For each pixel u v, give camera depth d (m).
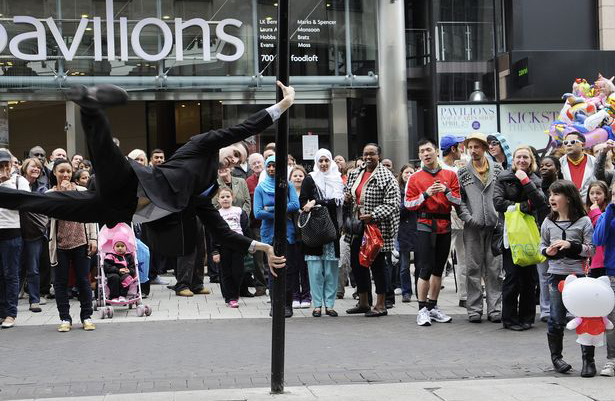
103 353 9.45
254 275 14.27
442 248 11.13
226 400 7.23
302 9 21.02
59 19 19.88
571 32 22.12
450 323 11.28
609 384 7.77
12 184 11.23
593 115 13.80
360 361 8.98
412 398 7.25
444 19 21.97
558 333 8.44
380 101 21.41
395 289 14.55
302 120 21.22
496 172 11.34
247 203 14.17
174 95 20.61
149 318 11.74
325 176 11.99
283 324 7.46
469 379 8.17
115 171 5.34
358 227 11.71
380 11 21.33
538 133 22.19
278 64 7.20
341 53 21.23
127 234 12.34
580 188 11.44
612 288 8.20
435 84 21.80
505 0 22.06
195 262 14.38
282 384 7.50
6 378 8.33
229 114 20.91
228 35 20.59
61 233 10.77
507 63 21.72
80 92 5.05
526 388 7.59
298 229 11.91
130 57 20.17
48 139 21.66
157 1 20.27
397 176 15.05
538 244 10.33
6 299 11.18
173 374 8.42
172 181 5.64
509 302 10.74
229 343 9.92
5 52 19.70
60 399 7.34
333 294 11.95
